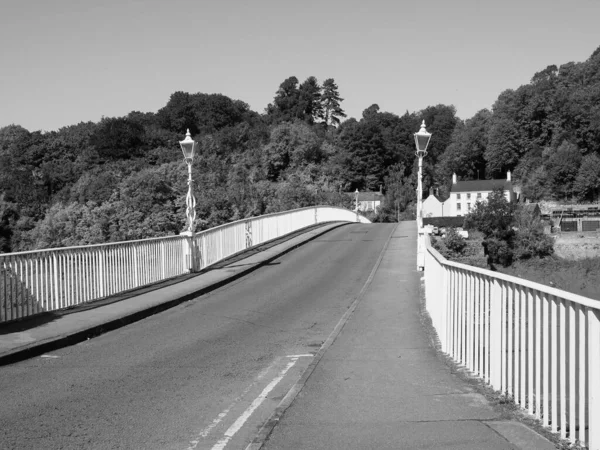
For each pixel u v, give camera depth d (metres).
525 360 6.05
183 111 130.25
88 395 7.52
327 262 24.80
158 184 58.12
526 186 108.62
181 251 20.28
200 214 54.78
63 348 10.61
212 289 18.31
